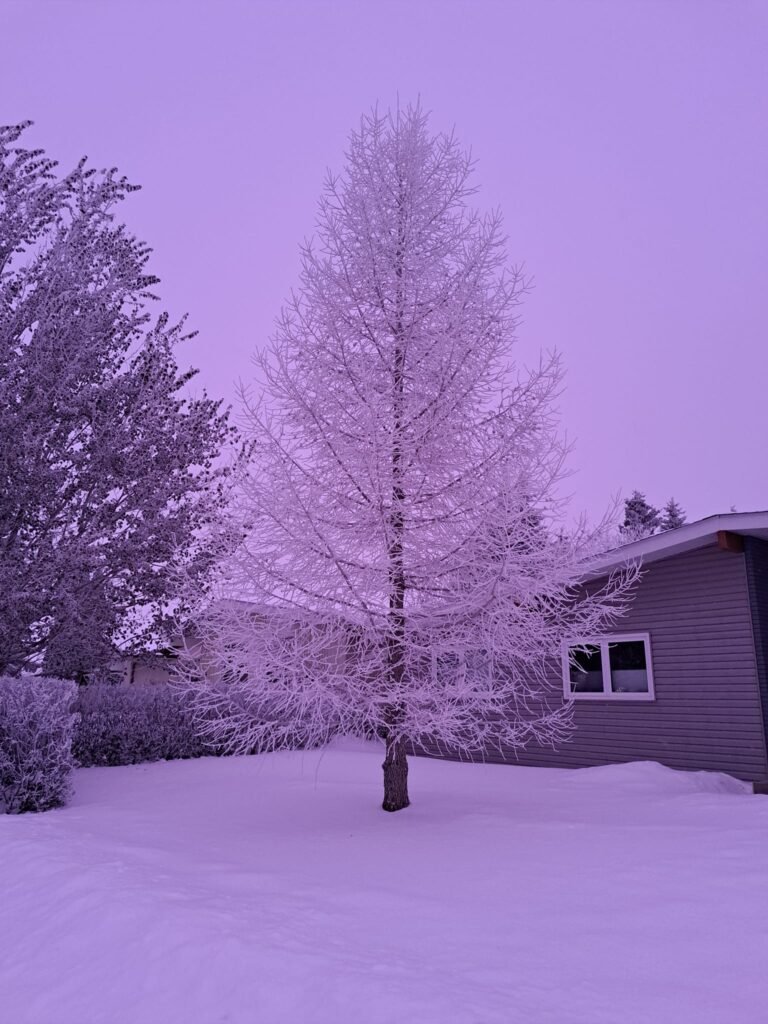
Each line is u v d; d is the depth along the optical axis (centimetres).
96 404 1392
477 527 728
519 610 720
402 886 495
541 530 742
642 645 1327
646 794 911
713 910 419
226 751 1433
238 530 760
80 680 1571
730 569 1219
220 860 585
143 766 1305
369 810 827
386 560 775
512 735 778
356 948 362
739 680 1178
